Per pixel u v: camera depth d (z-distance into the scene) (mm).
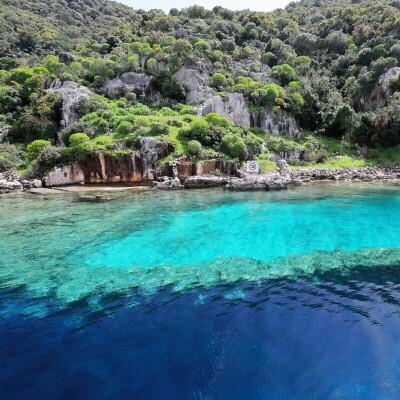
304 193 35938
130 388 8383
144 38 86562
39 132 51938
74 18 164000
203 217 25703
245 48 86312
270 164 47969
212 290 13695
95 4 187000
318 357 9531
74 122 51062
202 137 47031
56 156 43000
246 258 17203
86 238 20781
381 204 29719
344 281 14406
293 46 96125
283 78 72375
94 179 43438
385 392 8250
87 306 12539
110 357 9570
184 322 11344
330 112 61156
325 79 70188
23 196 35531
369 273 15195
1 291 13836
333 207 28734
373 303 12500
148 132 46844
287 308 12180
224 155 45969
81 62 74812
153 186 40531
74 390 8336
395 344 10078
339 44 91625
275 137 55750
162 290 13750
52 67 68250
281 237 20578
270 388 8391
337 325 11062
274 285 14070
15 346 10125
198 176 42688
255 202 31219
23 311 12227
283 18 112188
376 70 69688
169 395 8164
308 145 56031
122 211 27906
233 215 26266
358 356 9562
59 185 42062
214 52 75625
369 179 46219
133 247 19062
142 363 9305
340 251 18062
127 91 63312
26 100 61188
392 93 65938
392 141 56812
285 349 9875
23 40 113438
